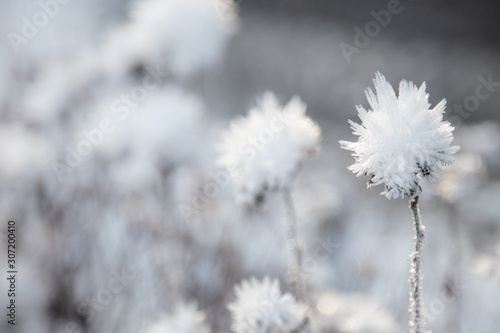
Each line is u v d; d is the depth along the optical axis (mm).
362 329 1762
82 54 2939
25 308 2412
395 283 3131
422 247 855
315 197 3719
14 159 2682
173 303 2217
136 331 2162
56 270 2615
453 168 2340
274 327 1152
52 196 2758
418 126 807
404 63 9781
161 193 2375
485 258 1999
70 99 2734
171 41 2357
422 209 3223
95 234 2742
